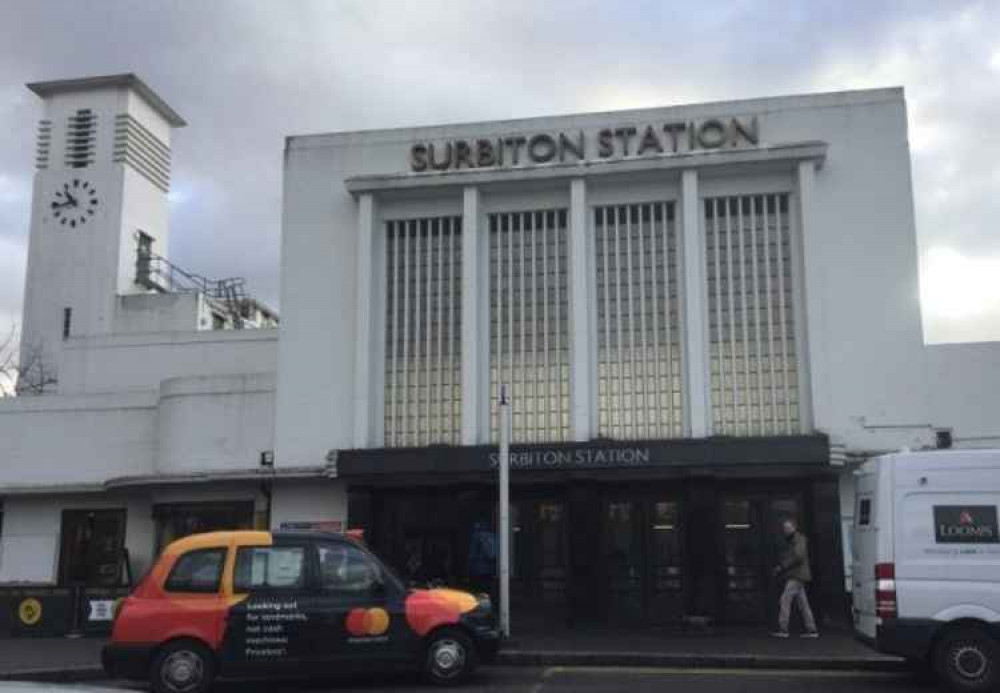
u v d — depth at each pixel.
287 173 20.56
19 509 22.06
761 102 19.03
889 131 18.61
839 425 17.92
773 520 17.86
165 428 20.81
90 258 37.00
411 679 12.55
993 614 10.95
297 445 19.61
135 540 21.27
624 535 18.25
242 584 11.61
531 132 19.64
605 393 18.92
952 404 18.28
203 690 11.31
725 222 19.09
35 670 13.66
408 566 18.70
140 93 39.34
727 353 18.66
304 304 20.08
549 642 15.55
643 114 19.30
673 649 14.58
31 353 36.09
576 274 18.97
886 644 11.15
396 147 20.20
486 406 19.23
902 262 18.19
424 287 19.94
